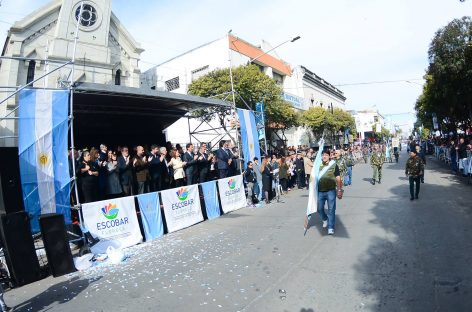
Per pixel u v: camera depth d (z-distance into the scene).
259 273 5.34
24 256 5.76
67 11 21.27
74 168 7.38
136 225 8.23
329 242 6.71
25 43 20.44
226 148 13.02
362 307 3.96
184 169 11.48
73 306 4.68
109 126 14.04
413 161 10.33
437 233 6.61
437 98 20.83
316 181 7.49
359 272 5.04
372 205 10.12
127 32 24.64
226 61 26.39
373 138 61.84
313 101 43.09
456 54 15.55
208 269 5.74
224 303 4.36
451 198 10.09
